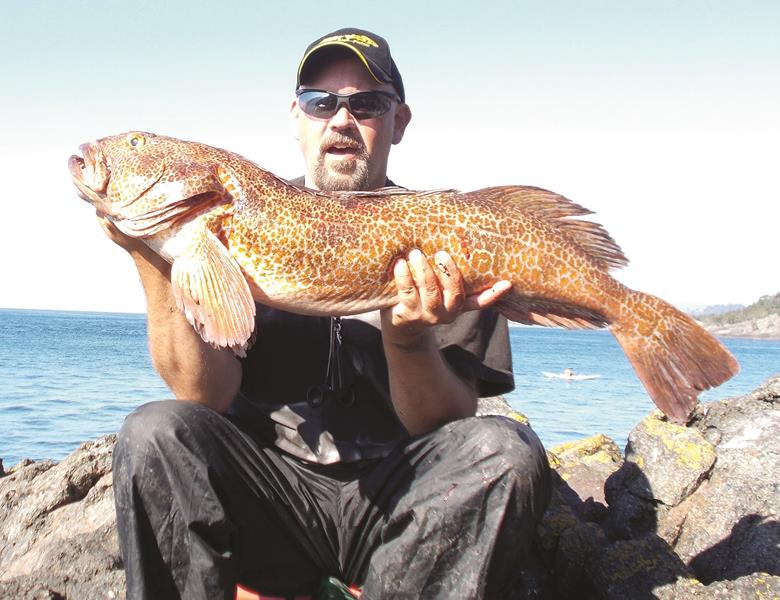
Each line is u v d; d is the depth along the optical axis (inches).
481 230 36.4
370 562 35.3
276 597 37.9
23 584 43.6
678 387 36.5
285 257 36.0
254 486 35.7
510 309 38.5
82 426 155.3
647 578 40.5
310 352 40.0
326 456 37.9
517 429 34.2
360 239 35.9
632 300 37.3
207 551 33.3
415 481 34.9
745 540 45.7
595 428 172.7
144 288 37.0
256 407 39.3
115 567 44.9
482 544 33.0
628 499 52.4
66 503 51.8
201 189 35.3
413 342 35.7
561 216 37.9
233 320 33.9
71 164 37.8
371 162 45.2
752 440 53.5
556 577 44.8
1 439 138.9
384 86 45.0
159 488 32.9
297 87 45.9
